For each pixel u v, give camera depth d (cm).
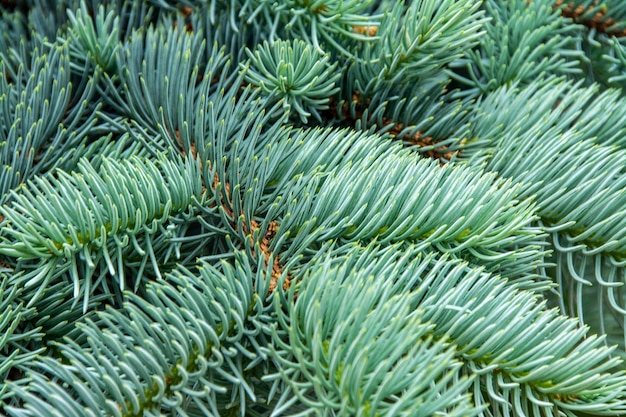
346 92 37
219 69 37
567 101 37
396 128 37
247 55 37
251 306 30
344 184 31
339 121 37
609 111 37
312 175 32
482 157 35
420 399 26
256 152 34
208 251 34
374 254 30
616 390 29
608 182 35
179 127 34
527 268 33
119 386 28
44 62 36
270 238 32
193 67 36
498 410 30
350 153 33
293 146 33
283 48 34
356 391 26
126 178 31
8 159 33
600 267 34
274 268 31
